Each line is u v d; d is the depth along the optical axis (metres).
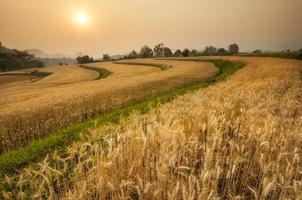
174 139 4.84
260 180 4.90
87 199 4.23
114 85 24.17
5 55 150.38
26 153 8.40
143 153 4.79
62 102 16.34
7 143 11.60
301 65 36.50
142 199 4.03
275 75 24.19
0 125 12.48
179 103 10.35
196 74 31.56
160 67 59.31
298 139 6.25
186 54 130.00
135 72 50.12
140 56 153.38
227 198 4.81
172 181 4.30
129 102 18.19
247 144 6.14
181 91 21.11
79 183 4.28
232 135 7.21
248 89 14.62
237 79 21.61
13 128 12.72
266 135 5.85
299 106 10.21
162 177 4.22
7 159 8.01
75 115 14.69
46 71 100.44
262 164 4.79
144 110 13.29
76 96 18.36
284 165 5.20
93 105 16.52
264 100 11.09
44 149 8.68
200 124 6.57
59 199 4.44
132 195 4.91
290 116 9.16
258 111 8.10
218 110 8.94
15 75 96.94
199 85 24.27
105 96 18.50
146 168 4.67
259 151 5.61
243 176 5.17
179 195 4.36
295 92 13.02
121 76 43.38
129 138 5.34
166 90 22.34
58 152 8.24
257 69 31.92
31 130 12.71
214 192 4.14
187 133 6.39
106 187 4.29
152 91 20.78
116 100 17.77
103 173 4.35
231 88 15.33
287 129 6.95
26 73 102.44
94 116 16.03
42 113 14.04
